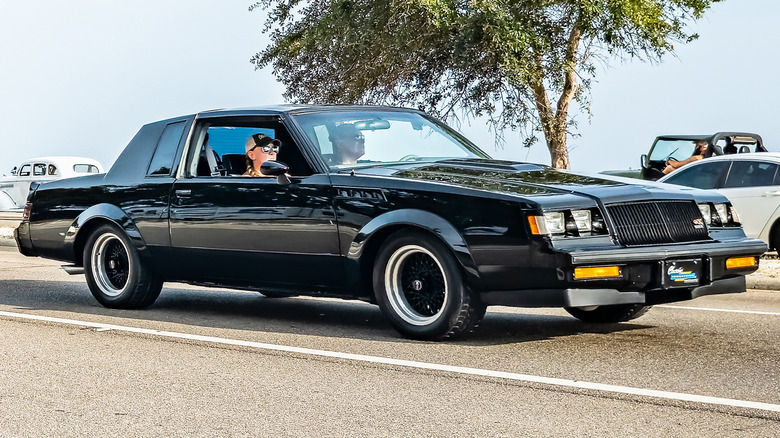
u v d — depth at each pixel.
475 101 23.19
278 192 7.21
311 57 25.53
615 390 5.14
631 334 6.97
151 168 8.24
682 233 6.51
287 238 7.15
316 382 5.45
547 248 6.02
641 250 6.20
